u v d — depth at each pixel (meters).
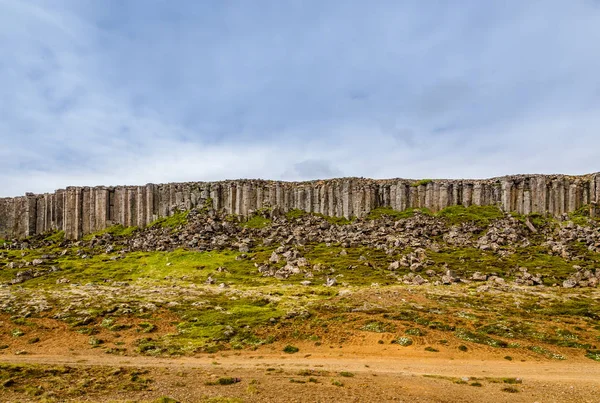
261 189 195.00
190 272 116.94
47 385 39.28
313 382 40.00
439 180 195.25
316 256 128.50
